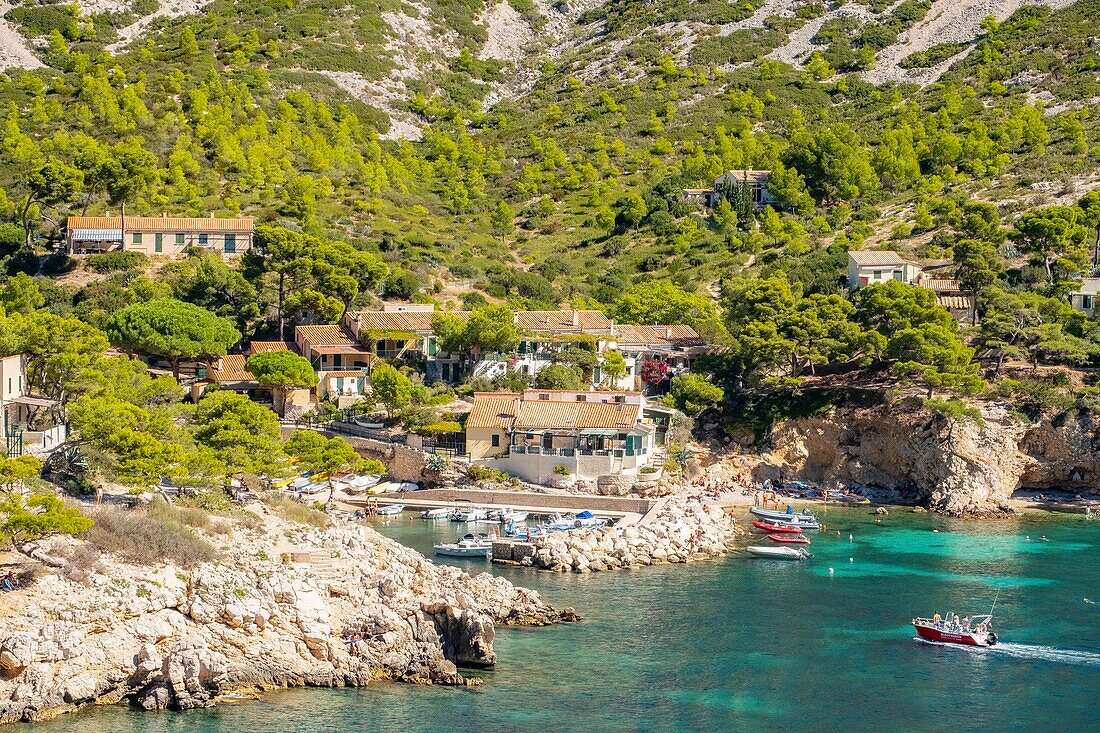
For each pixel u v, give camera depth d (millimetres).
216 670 96500
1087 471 182750
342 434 187750
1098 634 121938
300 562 112188
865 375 199125
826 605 130000
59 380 153250
